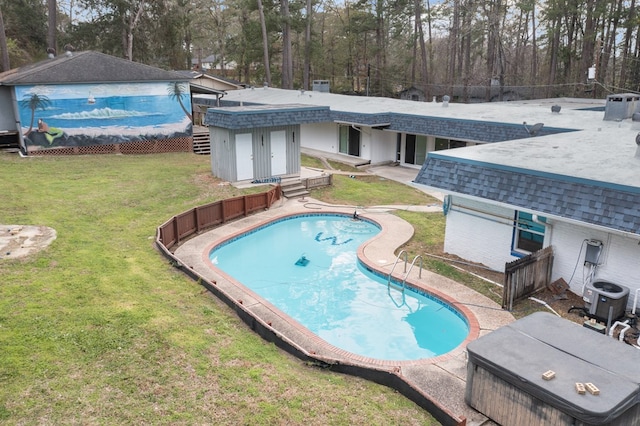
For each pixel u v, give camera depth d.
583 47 45.84
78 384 7.21
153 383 7.39
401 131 25.94
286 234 17.91
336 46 64.62
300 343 9.71
